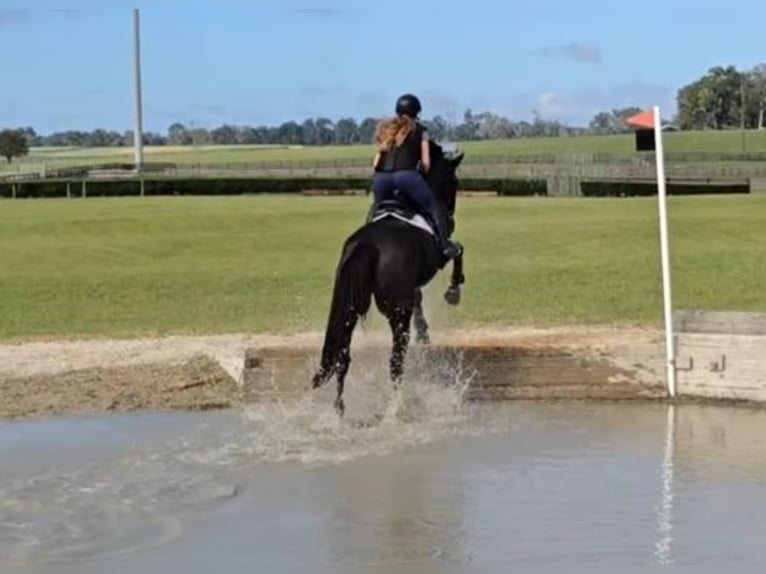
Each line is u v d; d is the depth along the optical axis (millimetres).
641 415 10820
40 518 7441
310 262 26438
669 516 7363
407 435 9875
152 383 12211
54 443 9711
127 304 19531
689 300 18641
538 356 11578
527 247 27734
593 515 7410
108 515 7512
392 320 10203
